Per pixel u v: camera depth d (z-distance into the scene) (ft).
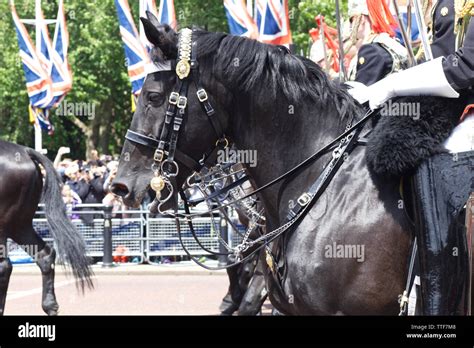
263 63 12.75
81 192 48.19
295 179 12.85
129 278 44.75
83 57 94.27
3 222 28.73
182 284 42.16
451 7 12.85
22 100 97.45
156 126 12.62
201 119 12.64
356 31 19.72
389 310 12.19
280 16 43.19
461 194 11.71
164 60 12.65
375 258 12.03
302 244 12.42
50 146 107.45
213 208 13.73
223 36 12.85
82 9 92.07
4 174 28.71
